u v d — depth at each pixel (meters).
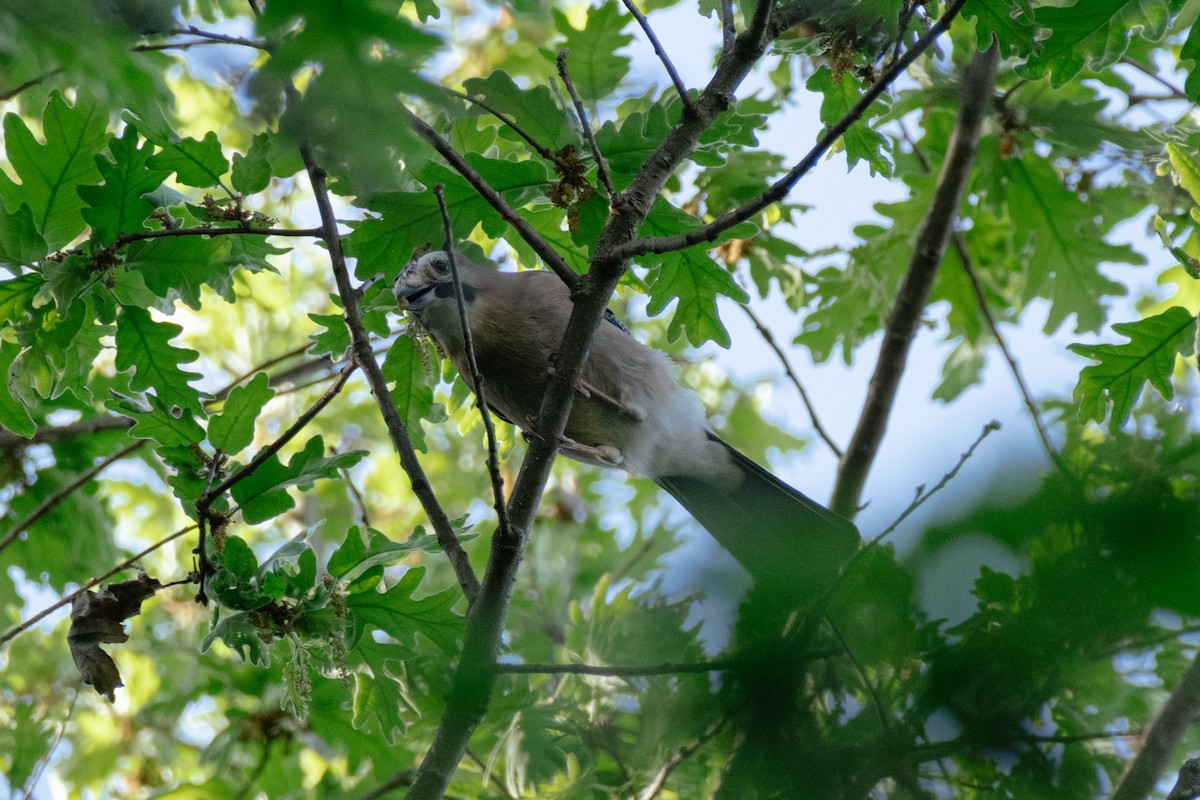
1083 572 3.26
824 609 3.71
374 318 8.09
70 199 6.91
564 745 7.12
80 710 10.43
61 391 7.50
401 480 12.97
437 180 7.07
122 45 3.09
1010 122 10.04
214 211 6.70
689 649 4.50
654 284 7.86
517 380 9.11
